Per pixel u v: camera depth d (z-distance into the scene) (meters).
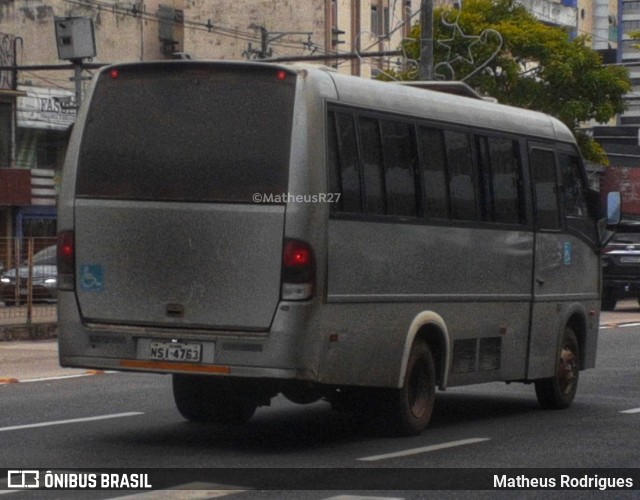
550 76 54.78
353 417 17.00
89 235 13.95
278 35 63.00
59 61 58.28
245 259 13.32
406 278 14.73
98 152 14.00
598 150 57.34
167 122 13.75
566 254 18.33
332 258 13.50
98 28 59.44
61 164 56.19
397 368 14.68
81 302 13.96
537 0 83.81
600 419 17.16
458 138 15.87
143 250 13.70
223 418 15.77
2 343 29.22
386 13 68.31
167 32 63.75
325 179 13.40
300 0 64.56
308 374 13.28
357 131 14.02
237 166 13.44
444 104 15.70
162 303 13.61
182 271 13.53
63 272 14.08
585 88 55.34
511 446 14.52
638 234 42.59
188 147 13.62
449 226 15.55
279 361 13.19
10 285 30.00
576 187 18.77
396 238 14.55
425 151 15.20
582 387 21.20
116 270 13.81
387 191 14.45
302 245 13.20
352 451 13.95
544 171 17.86
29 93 54.81
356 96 14.06
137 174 13.79
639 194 76.56
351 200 13.83
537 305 17.55
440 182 15.44
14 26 58.16
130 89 13.96
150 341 13.66
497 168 16.70
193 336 13.46
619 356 26.88
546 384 18.14
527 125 17.52
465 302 15.91
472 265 16.03
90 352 13.91
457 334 15.77
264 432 15.41
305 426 16.05
